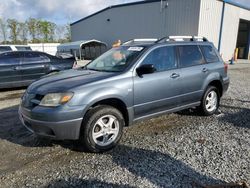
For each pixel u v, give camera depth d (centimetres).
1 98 749
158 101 441
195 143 410
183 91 484
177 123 511
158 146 398
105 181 301
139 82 407
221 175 313
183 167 333
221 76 568
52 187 291
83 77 392
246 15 2484
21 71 851
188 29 1952
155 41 488
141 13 2331
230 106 646
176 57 480
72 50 2953
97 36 3053
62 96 342
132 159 356
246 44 2792
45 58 912
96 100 359
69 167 335
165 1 2080
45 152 379
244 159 355
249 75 1337
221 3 2039
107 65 451
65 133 346
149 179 304
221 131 465
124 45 501
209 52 561
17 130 470
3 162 350
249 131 466
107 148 379
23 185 295
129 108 400
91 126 361
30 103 367
